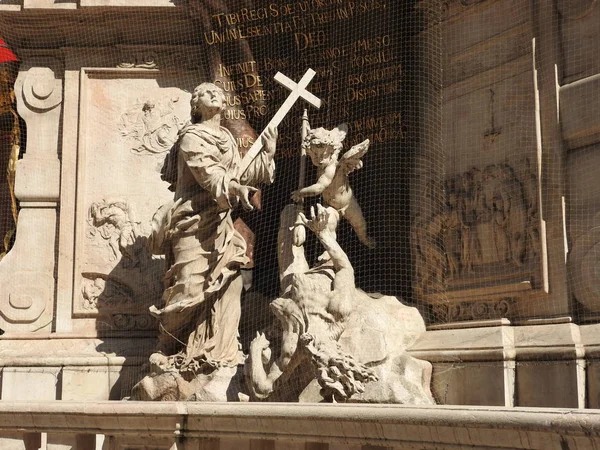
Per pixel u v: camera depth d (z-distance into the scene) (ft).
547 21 49.39
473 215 51.98
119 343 61.46
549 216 48.26
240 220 63.05
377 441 37.47
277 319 52.60
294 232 53.01
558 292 47.55
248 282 61.31
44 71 65.41
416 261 54.70
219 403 43.27
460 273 52.31
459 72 54.39
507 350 47.67
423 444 35.99
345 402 45.98
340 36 61.67
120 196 63.72
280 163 62.95
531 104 49.65
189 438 43.93
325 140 53.01
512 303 49.65
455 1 55.11
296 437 40.19
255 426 41.60
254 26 64.08
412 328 51.85
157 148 64.28
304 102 62.34
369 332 48.85
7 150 75.46
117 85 65.05
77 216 63.21
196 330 54.19
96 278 62.80
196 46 65.21
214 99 54.70
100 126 64.49
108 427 45.65
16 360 60.54
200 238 54.24
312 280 49.93
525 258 49.06
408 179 56.65
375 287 56.13
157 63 65.10
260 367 49.39
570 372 45.27
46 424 47.62
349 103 60.80
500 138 51.39
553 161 48.39
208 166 53.21
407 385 47.09
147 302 62.03
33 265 63.52
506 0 51.90
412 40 57.77
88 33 65.00
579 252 46.85
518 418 32.65
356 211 55.16
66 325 62.44
